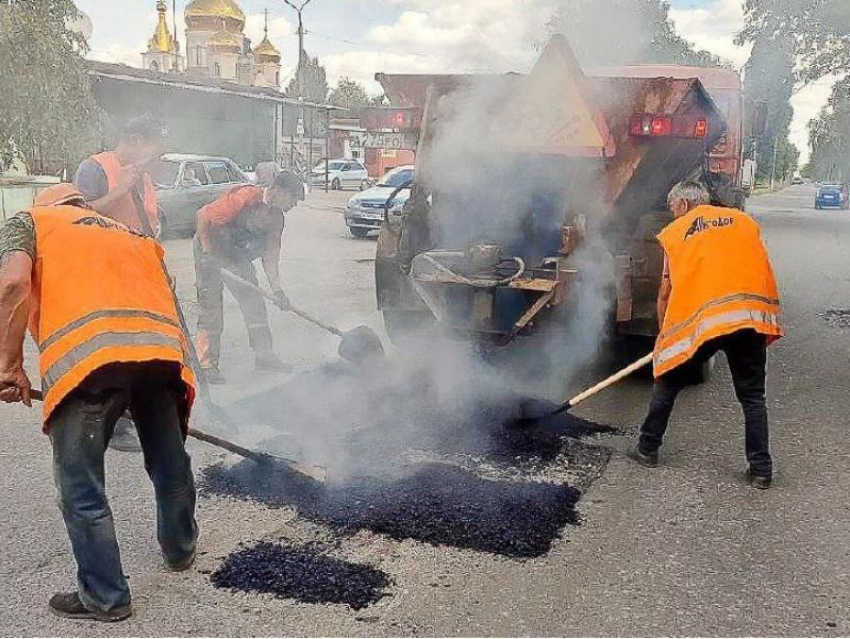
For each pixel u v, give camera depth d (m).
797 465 4.27
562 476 4.02
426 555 3.20
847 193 35.31
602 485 3.94
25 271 2.62
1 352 2.64
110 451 4.21
